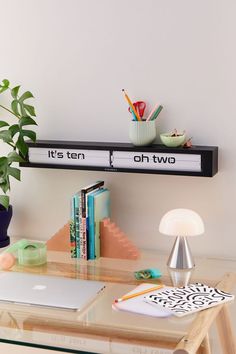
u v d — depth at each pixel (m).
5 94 3.35
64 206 3.36
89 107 3.25
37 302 2.72
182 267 3.01
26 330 2.58
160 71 3.13
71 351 2.47
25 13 3.26
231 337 2.93
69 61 3.24
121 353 2.45
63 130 3.30
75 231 3.12
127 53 3.16
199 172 3.04
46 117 3.31
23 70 3.30
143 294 2.76
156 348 2.46
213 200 3.15
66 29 3.22
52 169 3.35
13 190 3.43
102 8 3.15
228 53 3.04
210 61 3.07
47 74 3.28
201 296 2.73
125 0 3.12
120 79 3.18
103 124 3.24
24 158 3.26
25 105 3.21
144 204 3.25
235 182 3.12
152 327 2.57
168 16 3.08
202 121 3.12
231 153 3.10
